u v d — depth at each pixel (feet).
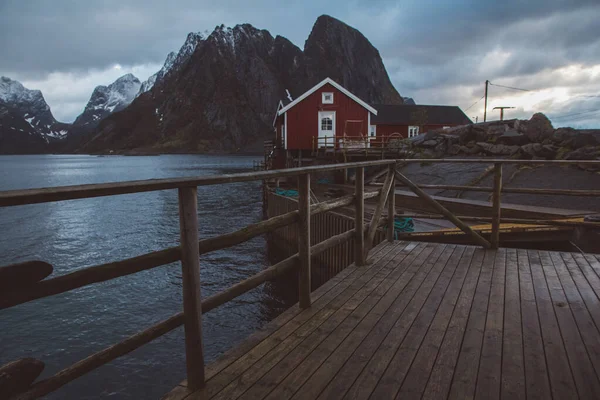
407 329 9.36
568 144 53.67
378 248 17.11
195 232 6.81
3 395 4.41
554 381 7.13
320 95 90.27
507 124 68.95
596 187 37.42
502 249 16.85
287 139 90.33
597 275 13.29
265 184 75.97
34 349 25.67
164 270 40.55
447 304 10.89
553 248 22.43
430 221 33.63
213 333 27.20
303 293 10.66
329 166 11.34
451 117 155.33
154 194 111.75
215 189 121.49
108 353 5.64
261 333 9.22
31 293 4.68
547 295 11.52
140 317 30.14
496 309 10.52
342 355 8.16
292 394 6.81
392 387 6.98
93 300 33.09
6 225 67.92
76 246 53.36
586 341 8.68
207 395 6.81
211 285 36.35
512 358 7.97
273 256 45.85
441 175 54.39
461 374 7.39
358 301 11.16
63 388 21.30
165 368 23.06
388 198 17.93
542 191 15.81
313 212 11.04
